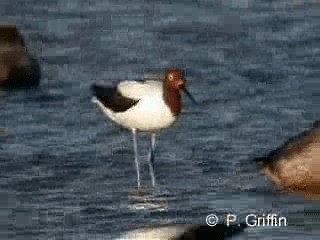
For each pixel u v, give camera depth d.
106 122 19.72
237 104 21.00
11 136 19.06
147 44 25.70
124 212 15.42
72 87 22.33
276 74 23.08
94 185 16.61
